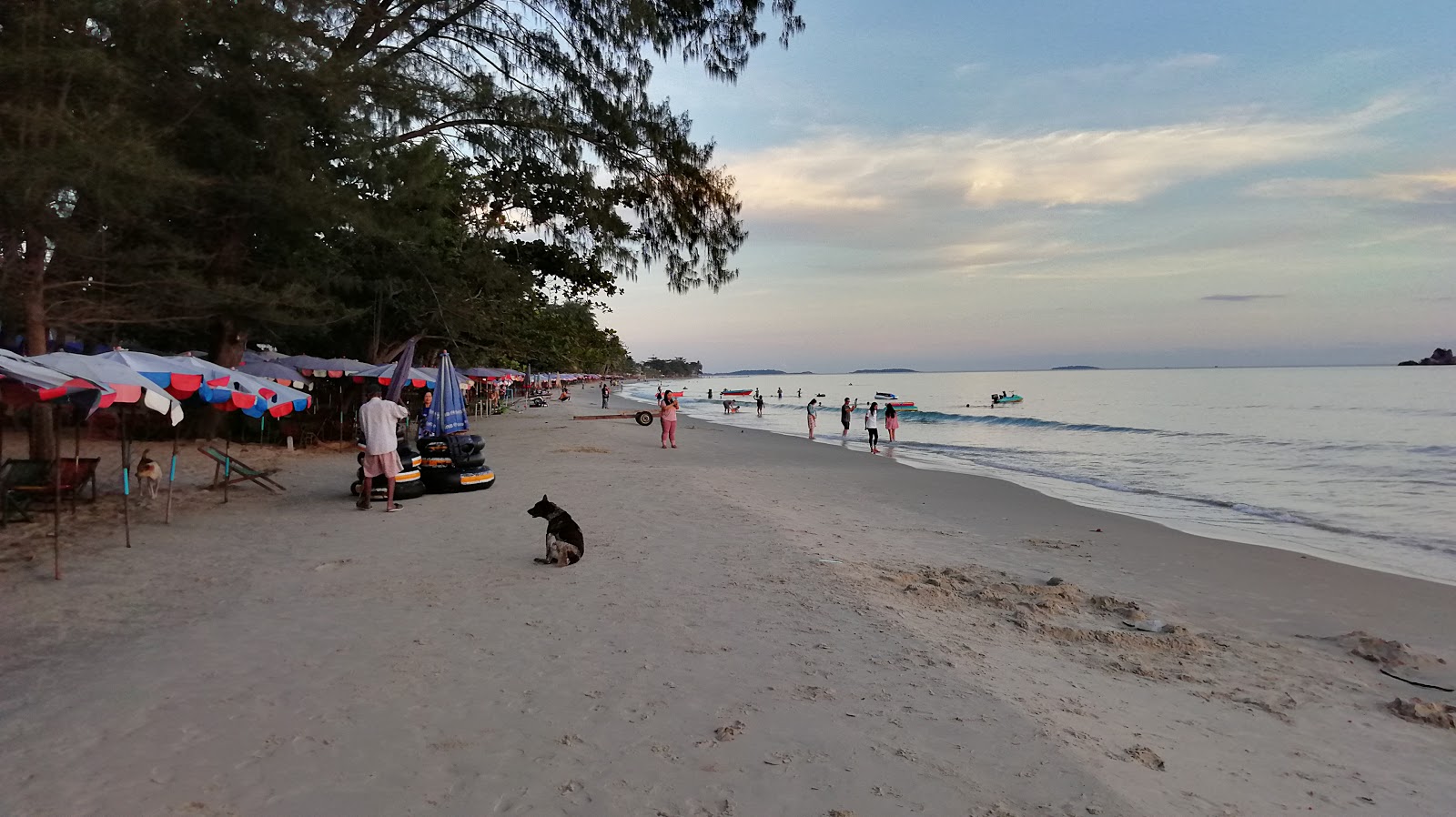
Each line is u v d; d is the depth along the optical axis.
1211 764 4.38
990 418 51.72
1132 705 5.22
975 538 11.72
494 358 45.16
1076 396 90.44
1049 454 28.48
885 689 5.09
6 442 18.64
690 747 4.18
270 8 12.95
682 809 3.56
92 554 8.30
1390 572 10.30
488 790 3.68
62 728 4.20
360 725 4.32
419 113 16.16
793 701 4.83
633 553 8.91
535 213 19.97
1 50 9.11
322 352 29.06
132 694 4.68
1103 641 6.64
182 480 13.94
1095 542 11.70
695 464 20.84
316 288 17.56
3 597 6.68
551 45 17.56
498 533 9.78
